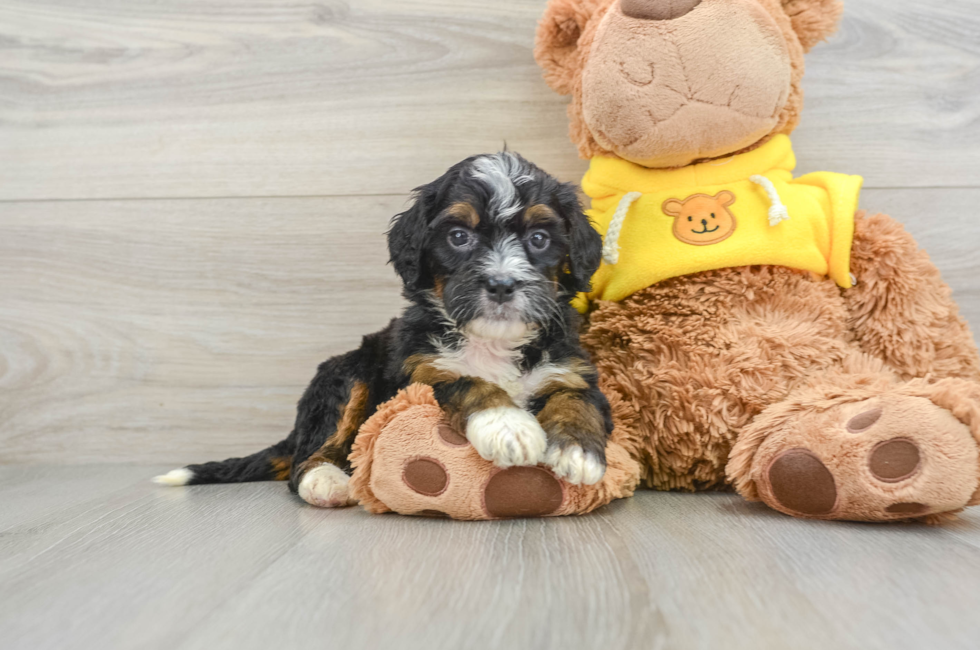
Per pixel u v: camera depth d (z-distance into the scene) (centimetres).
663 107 62
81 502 64
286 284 78
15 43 79
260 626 40
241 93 78
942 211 75
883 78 75
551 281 60
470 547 49
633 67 61
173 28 78
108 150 79
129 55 79
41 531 56
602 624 40
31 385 79
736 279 63
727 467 57
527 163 63
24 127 79
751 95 62
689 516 55
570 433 55
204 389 79
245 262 79
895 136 75
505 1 77
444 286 60
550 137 77
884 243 63
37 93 79
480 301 58
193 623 41
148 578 46
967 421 50
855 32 75
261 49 78
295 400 78
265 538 52
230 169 78
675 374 62
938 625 39
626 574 45
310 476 62
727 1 61
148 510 61
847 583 43
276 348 79
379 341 68
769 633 39
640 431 63
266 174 78
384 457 55
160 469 77
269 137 78
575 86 67
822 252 64
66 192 79
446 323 61
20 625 41
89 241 79
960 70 75
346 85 78
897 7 74
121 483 71
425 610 41
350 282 78
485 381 58
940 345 63
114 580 46
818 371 61
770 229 64
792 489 53
